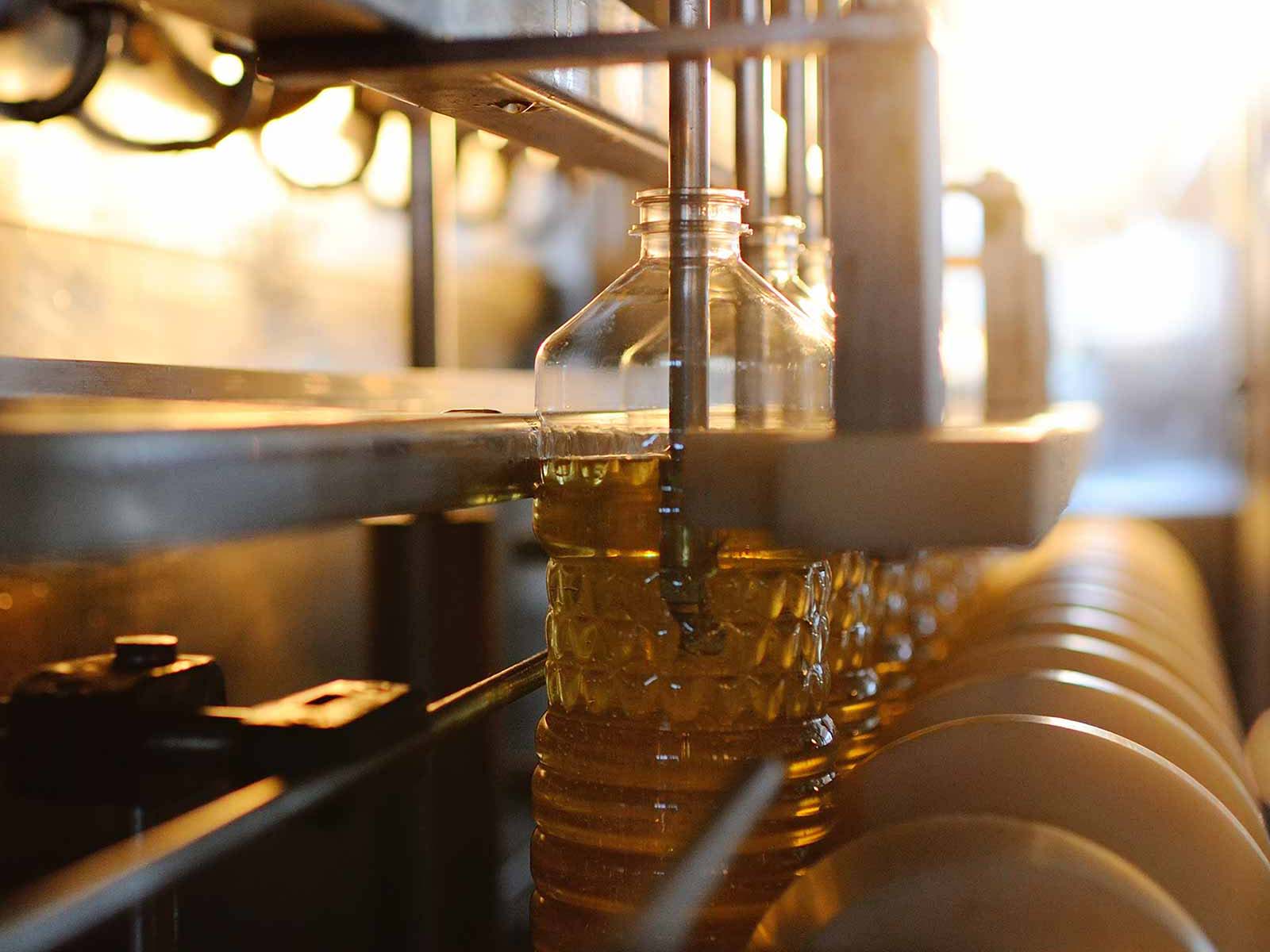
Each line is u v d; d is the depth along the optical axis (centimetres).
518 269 192
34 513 32
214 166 120
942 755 53
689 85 50
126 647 51
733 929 52
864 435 42
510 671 57
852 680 65
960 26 47
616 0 57
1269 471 267
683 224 49
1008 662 71
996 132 111
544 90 50
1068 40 122
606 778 55
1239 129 284
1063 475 48
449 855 98
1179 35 286
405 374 111
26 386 72
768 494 42
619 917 54
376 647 114
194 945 74
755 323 56
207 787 46
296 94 86
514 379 128
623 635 55
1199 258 294
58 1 75
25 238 96
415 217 150
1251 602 275
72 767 47
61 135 99
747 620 54
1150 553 152
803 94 76
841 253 43
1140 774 52
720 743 54
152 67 83
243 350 126
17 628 77
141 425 34
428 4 44
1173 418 298
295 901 84
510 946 85
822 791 56
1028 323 117
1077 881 44
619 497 54
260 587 102
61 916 34
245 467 35
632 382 54
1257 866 51
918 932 45
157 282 113
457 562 115
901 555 67
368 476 40
